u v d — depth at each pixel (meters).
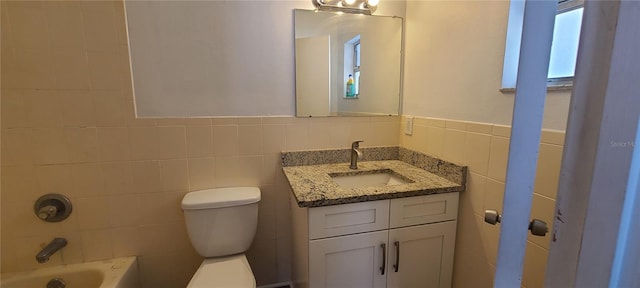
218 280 1.33
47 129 1.42
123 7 1.42
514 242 0.54
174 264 1.69
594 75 0.40
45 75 1.38
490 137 1.19
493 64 1.17
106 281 1.42
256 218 1.58
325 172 1.62
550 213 0.97
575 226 0.44
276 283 1.86
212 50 1.56
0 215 1.43
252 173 1.71
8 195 1.43
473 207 1.31
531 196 0.51
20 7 1.31
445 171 1.46
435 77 1.54
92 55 1.41
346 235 1.27
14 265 1.49
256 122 1.67
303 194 1.25
